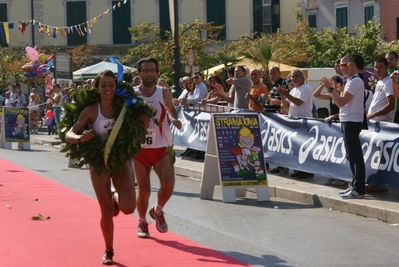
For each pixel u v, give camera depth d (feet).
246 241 25.66
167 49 110.42
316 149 37.06
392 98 33.35
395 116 35.12
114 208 22.98
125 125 21.58
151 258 22.54
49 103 86.69
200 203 34.30
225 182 34.45
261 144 35.22
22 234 26.21
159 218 25.39
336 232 27.32
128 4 161.17
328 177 37.14
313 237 26.40
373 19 109.09
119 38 161.58
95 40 162.20
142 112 21.86
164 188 24.99
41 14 162.40
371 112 34.60
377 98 34.32
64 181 41.86
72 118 21.95
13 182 41.04
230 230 27.78
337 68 38.40
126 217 29.71
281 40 109.19
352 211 31.19
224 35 160.56
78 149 21.49
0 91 129.59
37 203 33.42
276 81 43.06
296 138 38.78
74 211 31.24
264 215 31.09
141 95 25.39
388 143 32.19
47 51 153.38
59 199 34.63
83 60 149.07
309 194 33.94
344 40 107.65
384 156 32.35
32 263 21.85
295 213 31.55
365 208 30.45
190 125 50.57
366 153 33.53
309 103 39.11
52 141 71.41
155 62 25.50
